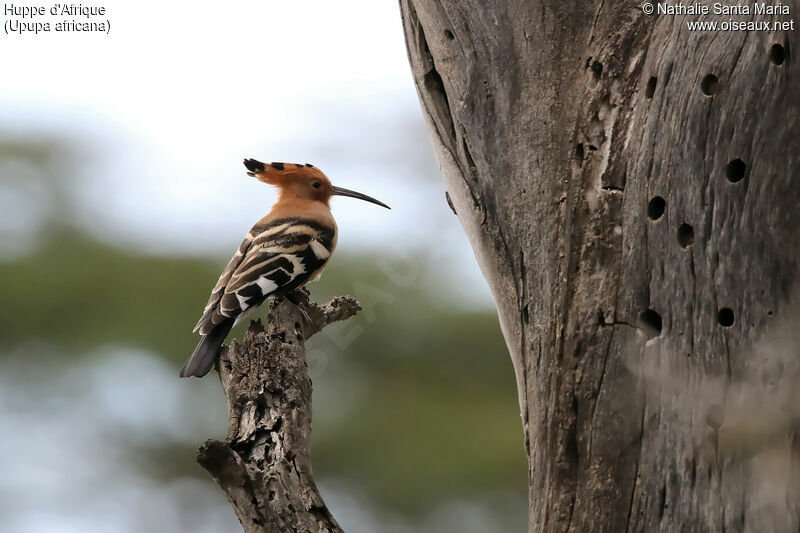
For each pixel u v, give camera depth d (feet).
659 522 20.86
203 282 60.70
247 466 23.03
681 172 21.02
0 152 63.67
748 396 20.06
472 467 55.77
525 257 23.17
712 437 20.35
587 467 21.72
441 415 57.77
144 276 60.44
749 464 19.92
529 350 23.00
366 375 59.00
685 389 20.71
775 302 20.03
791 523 19.52
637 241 21.61
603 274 22.06
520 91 23.50
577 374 21.99
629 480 21.26
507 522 54.80
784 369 19.83
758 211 20.17
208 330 30.12
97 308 59.62
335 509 55.36
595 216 22.27
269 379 24.97
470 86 24.20
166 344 58.59
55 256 61.21
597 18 23.12
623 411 21.43
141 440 58.44
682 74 21.21
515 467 56.08
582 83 23.06
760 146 20.18
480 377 59.47
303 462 23.57
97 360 58.39
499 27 23.81
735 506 19.98
